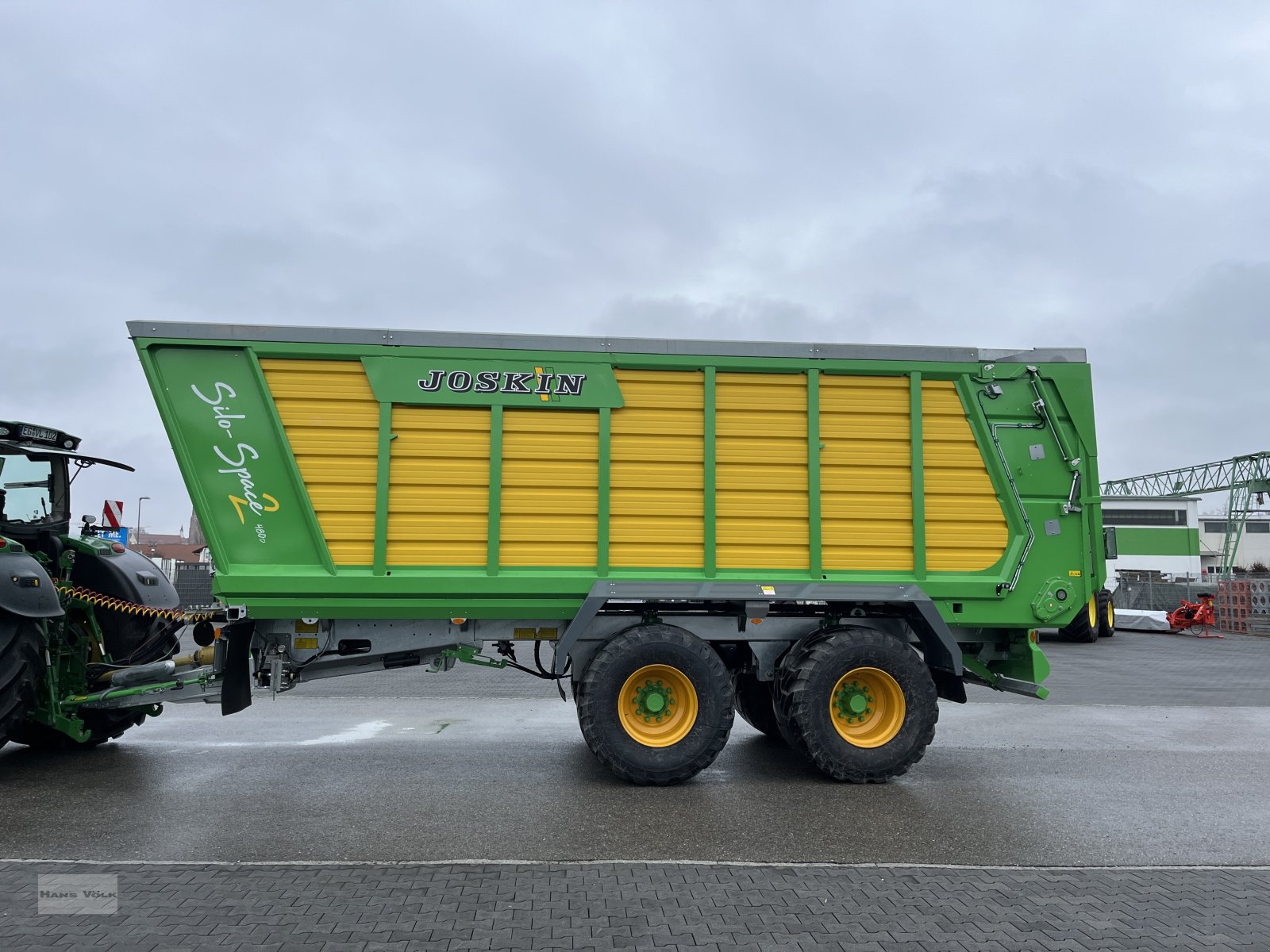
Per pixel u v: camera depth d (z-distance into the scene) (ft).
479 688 34.04
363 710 28.27
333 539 19.10
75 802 16.97
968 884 12.89
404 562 19.15
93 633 22.12
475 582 19.13
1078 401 20.76
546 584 19.25
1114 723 27.25
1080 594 20.62
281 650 19.65
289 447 18.99
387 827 15.43
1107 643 64.44
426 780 18.90
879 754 18.93
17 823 15.53
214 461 18.97
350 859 13.67
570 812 16.53
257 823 15.61
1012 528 20.57
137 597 22.77
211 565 18.99
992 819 16.42
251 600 18.83
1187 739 24.48
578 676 19.51
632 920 11.34
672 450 19.81
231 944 10.48
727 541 19.81
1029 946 10.70
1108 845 14.92
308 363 19.26
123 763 20.39
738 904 11.97
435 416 19.39
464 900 11.98
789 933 11.01
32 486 22.21
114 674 20.72
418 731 24.47
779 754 22.12
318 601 18.97
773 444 20.06
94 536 24.56
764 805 17.19
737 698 24.22
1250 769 20.80
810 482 19.94
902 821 16.21
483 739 23.48
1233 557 167.12
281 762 20.61
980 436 20.54
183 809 16.48
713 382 19.88
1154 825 16.12
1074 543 20.70
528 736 23.82
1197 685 37.76
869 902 12.10
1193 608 75.87
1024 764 21.16
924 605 19.69
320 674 20.18
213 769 19.85
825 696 18.80
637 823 15.81
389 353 19.31
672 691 19.04
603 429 19.60
